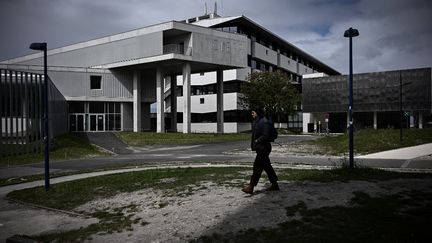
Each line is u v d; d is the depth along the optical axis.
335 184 9.12
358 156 20.17
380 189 8.34
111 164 21.11
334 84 64.31
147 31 47.09
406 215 6.39
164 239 6.30
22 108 27.08
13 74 27.47
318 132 66.06
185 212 7.70
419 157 18.44
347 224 6.07
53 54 59.84
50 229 7.79
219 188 9.69
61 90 49.47
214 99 68.19
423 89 56.41
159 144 38.94
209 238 6.03
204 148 32.59
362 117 63.94
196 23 67.38
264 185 9.55
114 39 50.84
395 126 60.88
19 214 9.45
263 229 6.17
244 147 31.64
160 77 49.31
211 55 48.72
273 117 63.25
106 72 52.03
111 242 6.41
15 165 23.08
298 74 93.31
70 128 50.50
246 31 67.56
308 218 6.47
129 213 8.38
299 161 18.61
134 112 52.88
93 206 9.49
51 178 15.76
